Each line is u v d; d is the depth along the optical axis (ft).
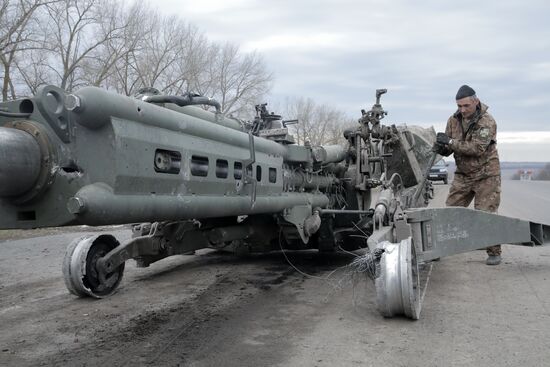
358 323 15.05
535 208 54.75
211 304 17.47
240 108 119.75
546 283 19.20
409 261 14.64
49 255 28.45
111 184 11.05
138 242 18.81
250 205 16.20
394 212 18.70
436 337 13.69
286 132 19.42
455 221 19.06
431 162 22.82
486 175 22.12
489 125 21.54
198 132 13.93
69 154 10.72
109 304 17.52
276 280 21.02
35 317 16.17
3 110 10.90
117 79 99.50
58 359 12.67
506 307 16.21
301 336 14.06
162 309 16.89
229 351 13.02
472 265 22.67
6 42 77.25
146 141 11.87
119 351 13.14
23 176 10.14
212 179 14.23
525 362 11.96
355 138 23.75
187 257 26.66
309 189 21.88
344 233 23.13
